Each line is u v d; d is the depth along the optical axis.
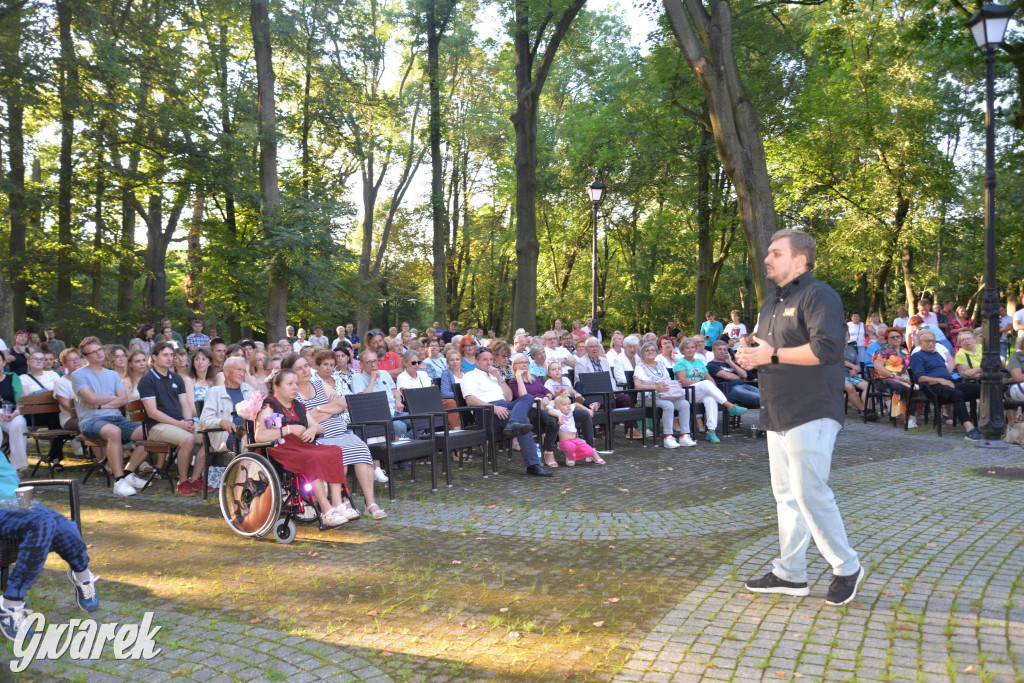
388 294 40.75
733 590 4.66
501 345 9.72
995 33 10.12
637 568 5.21
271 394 6.46
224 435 7.86
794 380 4.23
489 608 4.46
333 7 24.70
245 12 22.61
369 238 34.81
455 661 3.71
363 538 6.11
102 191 23.50
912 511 6.57
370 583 4.96
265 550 5.78
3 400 9.72
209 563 5.45
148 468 9.05
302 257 20.58
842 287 40.44
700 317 27.98
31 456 10.34
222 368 9.12
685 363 11.14
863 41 25.97
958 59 19.00
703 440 11.38
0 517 4.00
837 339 4.05
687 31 10.54
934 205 27.09
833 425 4.23
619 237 40.84
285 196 21.81
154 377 8.13
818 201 28.30
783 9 18.84
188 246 28.61
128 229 25.12
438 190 27.84
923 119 26.00
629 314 42.19
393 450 7.57
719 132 10.56
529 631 4.09
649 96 28.39
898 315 16.42
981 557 5.20
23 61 18.83
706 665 3.59
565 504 7.27
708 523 6.43
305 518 6.36
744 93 10.59
